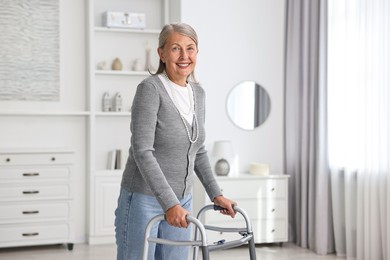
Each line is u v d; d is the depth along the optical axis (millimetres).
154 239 2531
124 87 6730
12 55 6422
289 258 5777
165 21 6754
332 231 6035
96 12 6645
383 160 5211
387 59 5148
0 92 6395
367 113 5340
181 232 2900
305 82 6242
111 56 6699
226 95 6582
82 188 6625
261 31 6676
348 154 5645
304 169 6250
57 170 6133
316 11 6117
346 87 5688
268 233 6211
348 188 5641
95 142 6652
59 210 6141
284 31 6719
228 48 6570
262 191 6191
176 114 2783
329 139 5957
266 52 6688
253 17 6641
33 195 6062
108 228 6438
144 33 6742
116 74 6668
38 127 6508
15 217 6020
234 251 6035
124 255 2859
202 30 6492
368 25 5336
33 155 6059
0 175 5965
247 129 6629
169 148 2801
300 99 6414
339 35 5820
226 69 6570
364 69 5387
